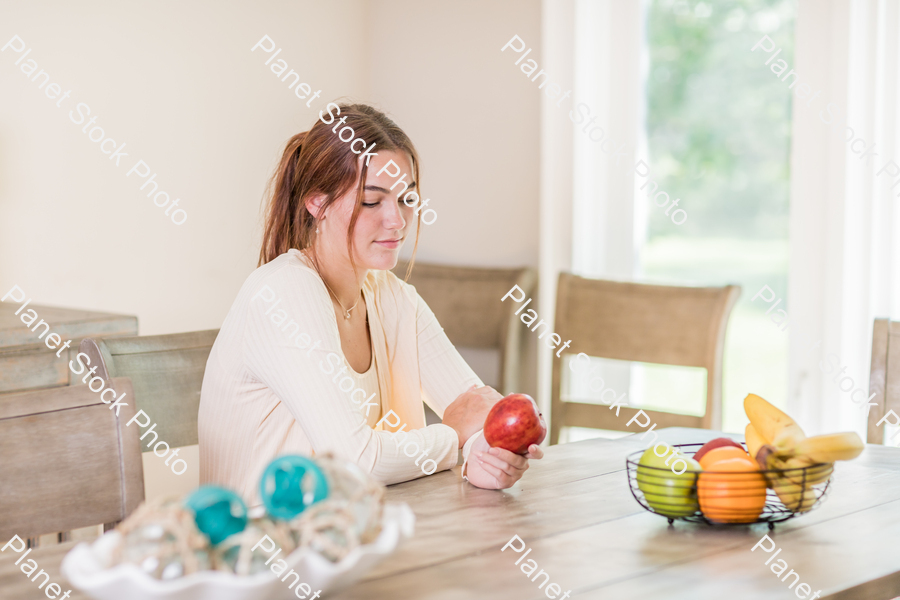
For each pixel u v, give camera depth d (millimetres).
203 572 635
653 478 958
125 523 658
